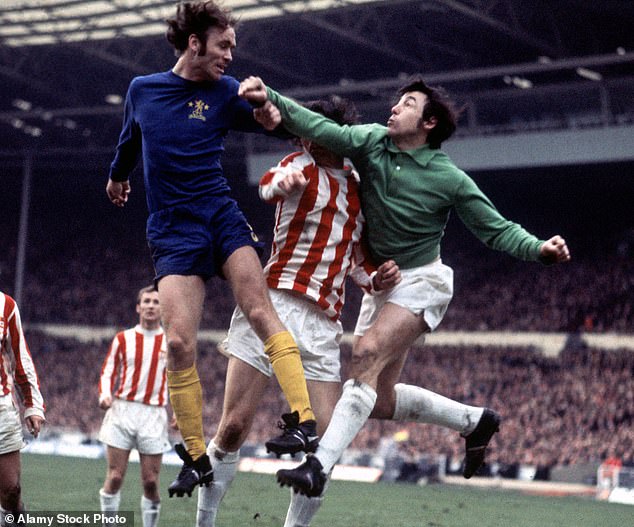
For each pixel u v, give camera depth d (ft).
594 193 156.35
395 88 142.10
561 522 48.39
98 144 175.83
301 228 21.81
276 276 22.06
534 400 123.13
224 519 41.09
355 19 124.36
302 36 130.82
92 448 108.06
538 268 151.94
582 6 113.80
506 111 136.05
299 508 23.35
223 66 19.89
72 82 154.20
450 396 129.39
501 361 136.46
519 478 98.17
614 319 137.59
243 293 19.47
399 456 101.96
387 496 63.82
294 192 20.20
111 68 147.74
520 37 120.67
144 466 36.99
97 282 178.81
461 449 107.65
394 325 21.09
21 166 184.55
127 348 37.70
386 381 23.12
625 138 123.44
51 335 171.73
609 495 79.51
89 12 127.54
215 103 20.04
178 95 20.01
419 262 21.75
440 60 136.87
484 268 156.04
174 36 19.94
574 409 119.03
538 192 156.35
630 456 104.99
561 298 144.66
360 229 22.24
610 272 146.61
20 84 157.28
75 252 186.50
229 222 19.83
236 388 22.44
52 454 104.99
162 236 19.98
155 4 121.08
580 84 126.52
